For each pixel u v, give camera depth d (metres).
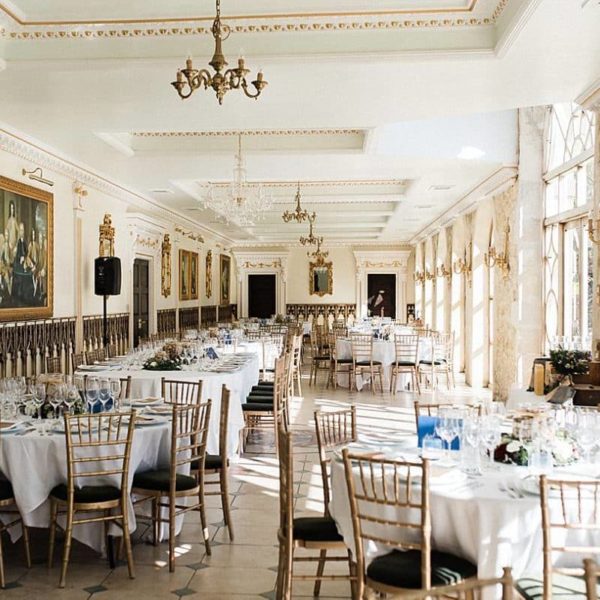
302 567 4.97
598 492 3.59
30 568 4.94
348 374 15.12
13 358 9.15
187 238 19.47
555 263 10.19
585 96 6.99
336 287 27.52
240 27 6.08
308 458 8.14
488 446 4.25
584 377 6.95
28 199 9.60
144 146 10.45
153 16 6.00
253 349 13.36
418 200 15.29
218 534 5.65
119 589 4.59
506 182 11.45
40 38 6.21
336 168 11.35
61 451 4.88
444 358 14.80
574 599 3.22
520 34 5.48
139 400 6.32
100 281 11.43
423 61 6.12
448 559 3.61
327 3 5.83
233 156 10.40
